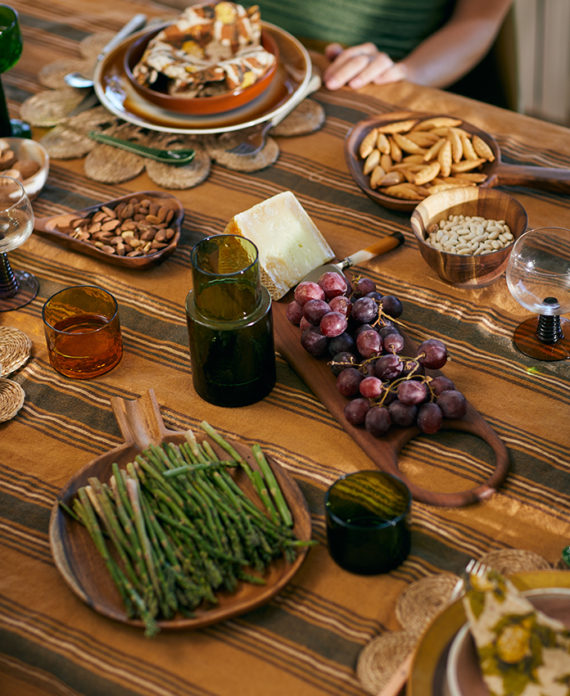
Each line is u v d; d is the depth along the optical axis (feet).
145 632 3.05
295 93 5.82
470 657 2.70
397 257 4.88
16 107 6.05
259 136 5.69
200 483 3.47
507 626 2.56
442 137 5.27
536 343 4.33
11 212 4.38
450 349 4.33
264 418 4.02
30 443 3.97
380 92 6.13
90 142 5.73
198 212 5.21
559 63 10.51
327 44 7.66
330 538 3.28
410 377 3.80
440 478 3.72
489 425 3.92
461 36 7.41
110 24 6.81
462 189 4.64
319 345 4.04
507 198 4.57
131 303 4.69
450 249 4.49
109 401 4.15
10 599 3.30
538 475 3.71
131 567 3.23
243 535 3.29
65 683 3.09
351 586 3.29
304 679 3.02
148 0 7.20
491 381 4.15
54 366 4.28
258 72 5.63
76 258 4.98
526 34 10.43
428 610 3.18
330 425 3.98
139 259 4.73
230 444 3.73
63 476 3.81
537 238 4.00
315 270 4.48
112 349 4.27
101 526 3.44
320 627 3.17
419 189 4.98
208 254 3.72
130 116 5.67
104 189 5.41
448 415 3.79
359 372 3.90
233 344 3.80
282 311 4.47
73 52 6.50
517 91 8.02
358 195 5.31
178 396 4.16
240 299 3.71
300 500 3.47
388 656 3.05
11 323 4.59
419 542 3.45
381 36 7.68
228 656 3.09
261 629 3.16
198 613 3.13
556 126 5.75
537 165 5.40
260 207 4.58
